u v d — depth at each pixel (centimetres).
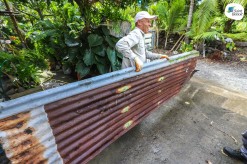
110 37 296
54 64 353
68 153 118
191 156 181
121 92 144
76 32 293
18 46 306
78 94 112
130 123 171
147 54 207
